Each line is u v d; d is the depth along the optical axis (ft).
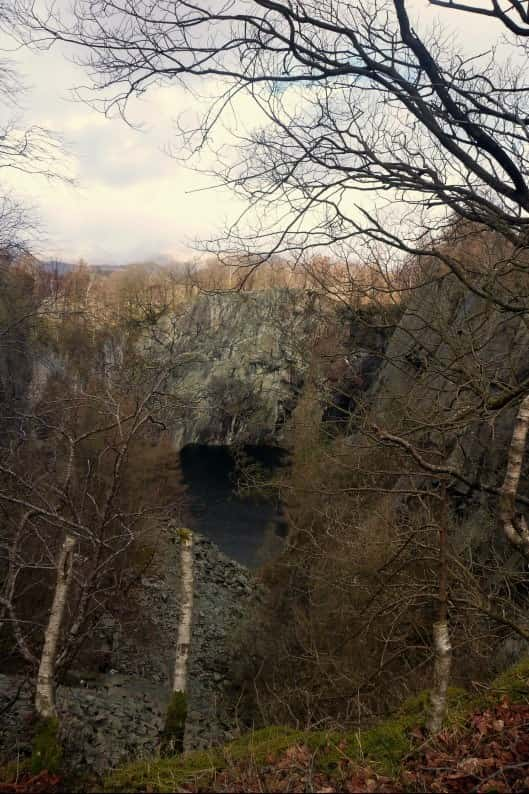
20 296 40.29
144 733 30.07
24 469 24.71
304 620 33.63
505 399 17.81
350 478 32.42
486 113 21.74
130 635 40.47
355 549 28.45
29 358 39.19
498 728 13.43
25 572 25.89
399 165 21.52
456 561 18.20
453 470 14.42
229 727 35.19
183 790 12.37
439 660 13.48
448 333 24.31
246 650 47.06
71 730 24.18
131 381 27.66
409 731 14.05
